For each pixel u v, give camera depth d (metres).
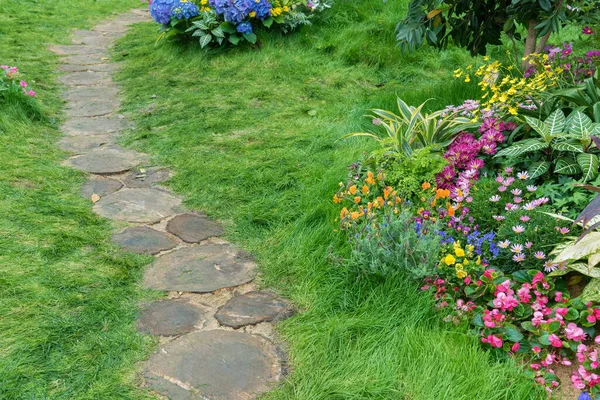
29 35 9.29
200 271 3.42
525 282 3.01
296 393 2.48
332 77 7.32
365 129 5.59
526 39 5.42
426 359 2.60
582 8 5.11
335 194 3.99
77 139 5.61
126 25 10.87
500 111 4.30
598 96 4.19
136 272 3.37
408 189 3.86
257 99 6.64
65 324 2.82
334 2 9.17
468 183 3.79
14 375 2.45
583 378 2.48
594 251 2.87
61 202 4.14
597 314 2.73
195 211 4.21
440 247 3.19
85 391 2.42
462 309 2.91
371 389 2.47
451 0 5.10
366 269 3.15
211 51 8.04
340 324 2.85
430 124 4.46
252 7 7.99
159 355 2.68
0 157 4.78
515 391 2.45
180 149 5.29
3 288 3.04
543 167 3.69
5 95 5.80
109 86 7.38
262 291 3.26
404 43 5.30
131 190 4.50
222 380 2.54
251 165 4.84
